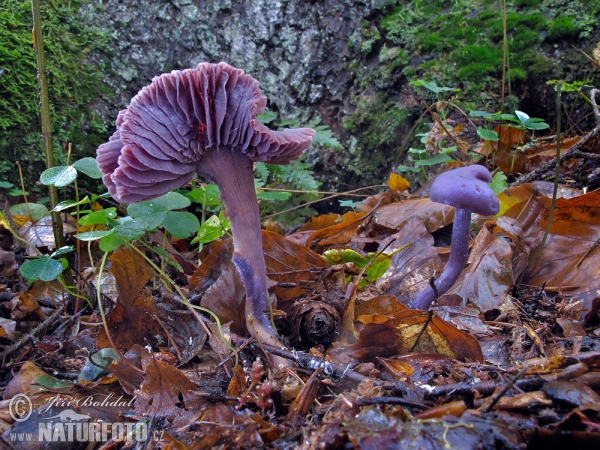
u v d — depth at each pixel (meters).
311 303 0.11
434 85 0.19
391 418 0.07
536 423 0.07
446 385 0.08
